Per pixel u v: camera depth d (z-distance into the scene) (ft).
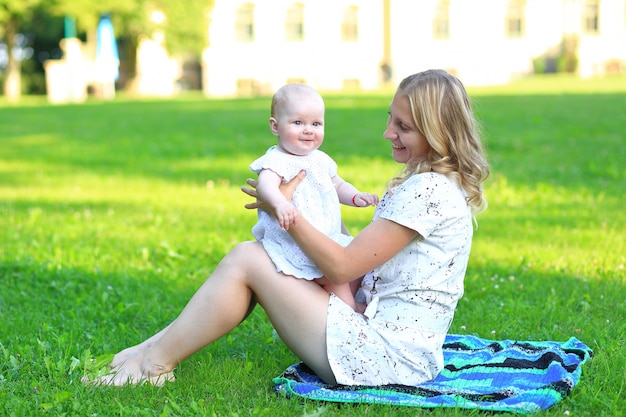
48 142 47.55
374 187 28.40
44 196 29.19
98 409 9.89
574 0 118.73
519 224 22.30
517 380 10.38
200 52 111.45
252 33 116.88
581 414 9.69
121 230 22.27
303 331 10.10
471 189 10.07
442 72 10.12
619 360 11.21
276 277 10.11
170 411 9.71
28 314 14.46
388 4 117.91
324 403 9.95
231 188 30.27
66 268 17.47
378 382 10.06
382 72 117.91
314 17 116.37
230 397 10.43
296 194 10.34
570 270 17.13
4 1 103.04
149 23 107.04
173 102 83.20
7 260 18.21
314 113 10.38
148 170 35.58
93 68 119.96
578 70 118.73
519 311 14.25
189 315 10.42
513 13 118.83
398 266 10.14
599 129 44.55
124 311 14.82
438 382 10.36
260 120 56.95
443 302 10.19
